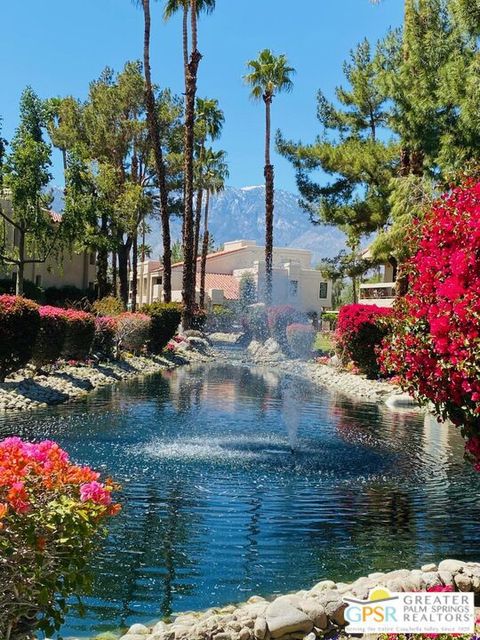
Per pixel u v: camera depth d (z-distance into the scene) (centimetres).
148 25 3130
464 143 1745
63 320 1675
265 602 486
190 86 3155
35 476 338
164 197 3281
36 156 2772
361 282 4572
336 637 434
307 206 3000
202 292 5244
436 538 647
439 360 556
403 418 1435
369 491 811
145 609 479
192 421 1279
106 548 587
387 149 2645
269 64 3888
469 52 1858
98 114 4022
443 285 555
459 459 1009
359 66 2920
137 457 937
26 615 345
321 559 584
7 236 3441
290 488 810
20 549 321
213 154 5578
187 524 660
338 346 2486
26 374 1625
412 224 687
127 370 2150
